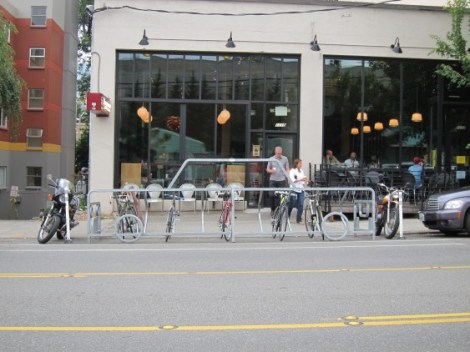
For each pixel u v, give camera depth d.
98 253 10.16
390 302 6.31
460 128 17.69
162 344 4.91
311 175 16.75
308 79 17.00
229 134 17.00
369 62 17.34
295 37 16.98
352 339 5.03
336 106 17.19
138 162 16.72
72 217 12.50
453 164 17.59
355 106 17.23
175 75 16.91
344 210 14.70
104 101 15.93
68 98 38.88
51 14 35.78
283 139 17.14
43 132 35.59
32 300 6.43
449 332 5.23
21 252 10.31
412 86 17.47
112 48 16.58
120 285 7.23
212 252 10.23
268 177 16.97
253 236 12.43
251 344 4.90
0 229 14.27
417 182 16.55
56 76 37.06
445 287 7.09
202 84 16.94
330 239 12.25
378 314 5.83
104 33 16.56
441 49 15.65
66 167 38.66
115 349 4.78
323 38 17.05
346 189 12.30
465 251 10.22
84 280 7.56
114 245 11.48
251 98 17.05
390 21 17.25
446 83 17.53
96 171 16.47
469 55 16.16
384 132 17.30
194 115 16.94
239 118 17.05
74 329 5.34
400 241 11.94
